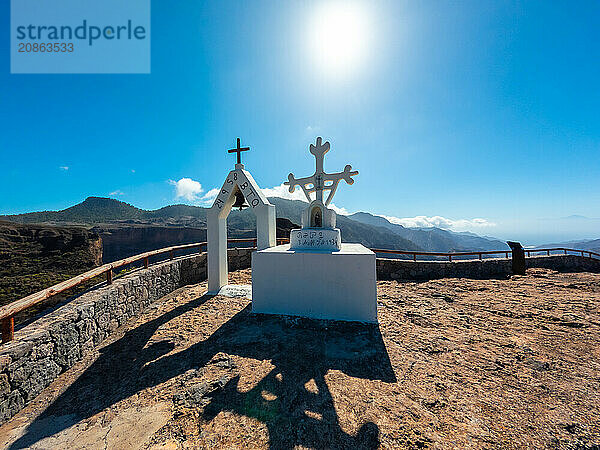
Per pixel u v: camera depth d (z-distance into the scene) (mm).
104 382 3326
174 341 4289
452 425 2330
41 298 3430
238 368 3398
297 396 2803
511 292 6668
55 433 2484
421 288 7336
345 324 4781
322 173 6188
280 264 5348
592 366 3227
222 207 7012
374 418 2445
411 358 3564
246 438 2264
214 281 7051
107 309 4660
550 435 2186
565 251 10320
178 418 2547
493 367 3281
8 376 2770
